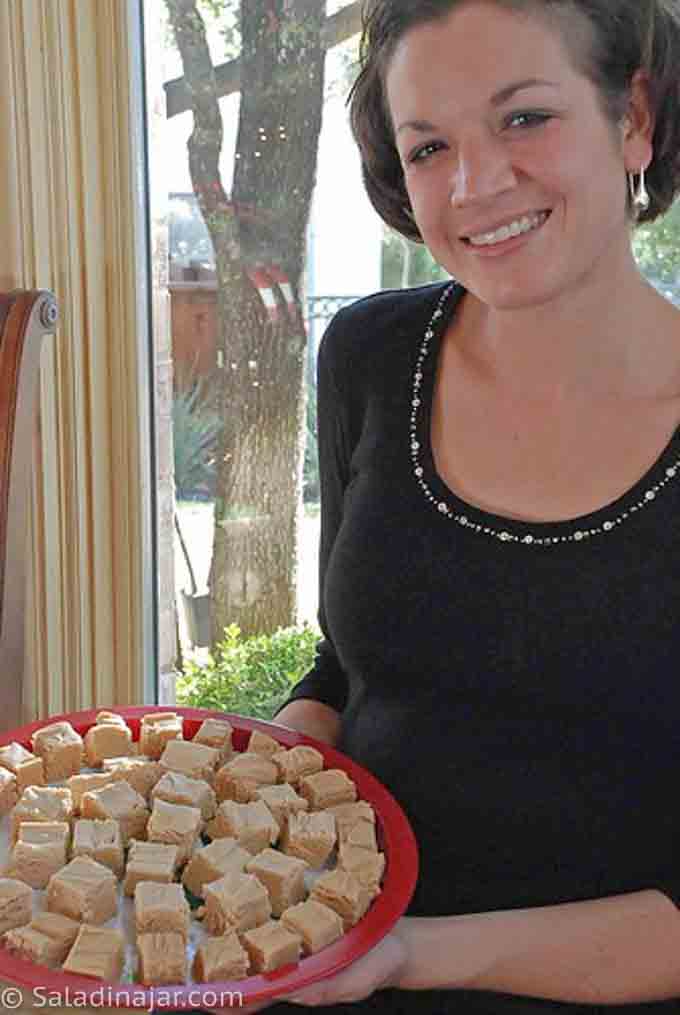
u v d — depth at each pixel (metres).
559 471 0.86
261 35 1.44
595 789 0.84
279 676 1.65
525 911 0.81
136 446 1.46
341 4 1.41
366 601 0.91
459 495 0.89
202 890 0.77
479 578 0.86
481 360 0.92
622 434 0.84
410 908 0.89
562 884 0.85
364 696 0.96
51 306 1.25
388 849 0.81
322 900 0.75
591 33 0.75
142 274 1.44
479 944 0.78
